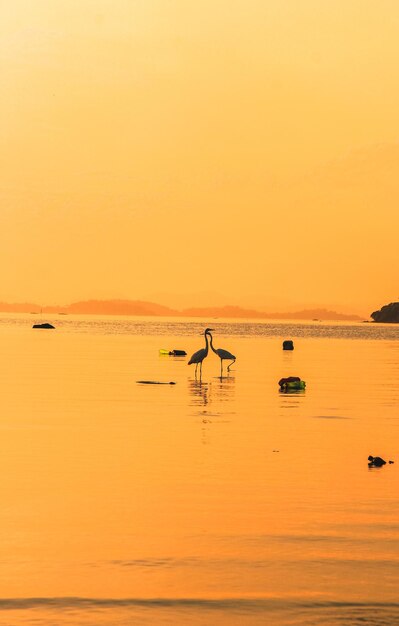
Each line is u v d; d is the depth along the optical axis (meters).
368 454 37.69
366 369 100.25
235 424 46.34
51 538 24.31
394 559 22.83
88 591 20.28
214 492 29.89
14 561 22.33
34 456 36.06
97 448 38.06
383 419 49.59
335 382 78.12
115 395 61.12
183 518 26.50
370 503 28.73
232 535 24.80
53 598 19.84
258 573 21.62
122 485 30.75
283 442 40.44
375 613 19.11
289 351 152.62
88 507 27.67
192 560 22.55
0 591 20.25
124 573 21.53
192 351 141.88
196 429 44.16
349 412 52.84
